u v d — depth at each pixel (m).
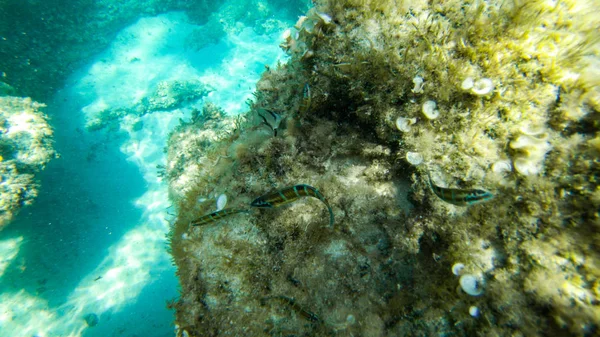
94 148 12.23
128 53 15.84
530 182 2.12
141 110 13.00
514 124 2.29
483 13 2.45
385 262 2.66
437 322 2.31
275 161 3.20
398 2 2.73
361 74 2.74
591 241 1.89
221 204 3.12
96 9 16.66
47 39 14.61
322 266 2.76
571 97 2.16
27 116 9.34
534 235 2.06
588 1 2.27
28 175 8.62
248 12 15.95
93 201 11.08
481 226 2.26
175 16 17.50
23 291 9.27
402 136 2.66
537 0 2.26
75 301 9.19
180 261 3.49
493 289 2.07
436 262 2.46
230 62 14.66
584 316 1.74
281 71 4.14
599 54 2.16
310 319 2.62
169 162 7.88
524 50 2.32
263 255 2.85
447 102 2.48
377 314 2.55
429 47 2.51
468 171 2.37
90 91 14.25
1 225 7.98
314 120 3.26
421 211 2.63
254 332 2.82
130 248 10.17
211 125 8.16
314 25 3.06
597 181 1.96
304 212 2.83
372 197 2.80
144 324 8.66
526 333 1.89
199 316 3.04
